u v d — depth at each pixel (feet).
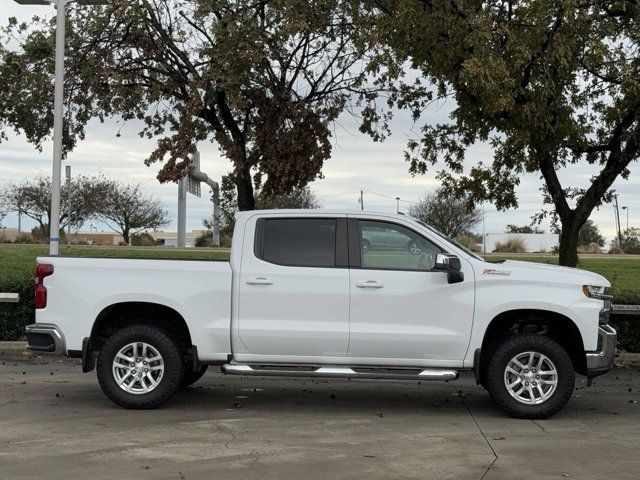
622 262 90.48
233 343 25.17
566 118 37.58
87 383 30.94
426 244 25.49
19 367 35.17
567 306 24.56
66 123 46.32
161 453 19.94
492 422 24.48
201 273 25.36
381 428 23.41
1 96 45.44
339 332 24.77
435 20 35.47
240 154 43.27
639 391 30.94
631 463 19.36
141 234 190.39
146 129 48.01
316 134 43.62
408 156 45.24
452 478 17.87
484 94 34.68
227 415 25.11
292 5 38.73
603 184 40.65
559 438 22.17
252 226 25.85
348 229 25.66
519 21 37.70
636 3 36.63
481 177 44.29
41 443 20.89
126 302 25.55
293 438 21.88
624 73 36.47
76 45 44.01
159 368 25.46
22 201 173.37
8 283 40.29
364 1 40.34
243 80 39.99
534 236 169.48
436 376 24.44
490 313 24.63
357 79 44.62
